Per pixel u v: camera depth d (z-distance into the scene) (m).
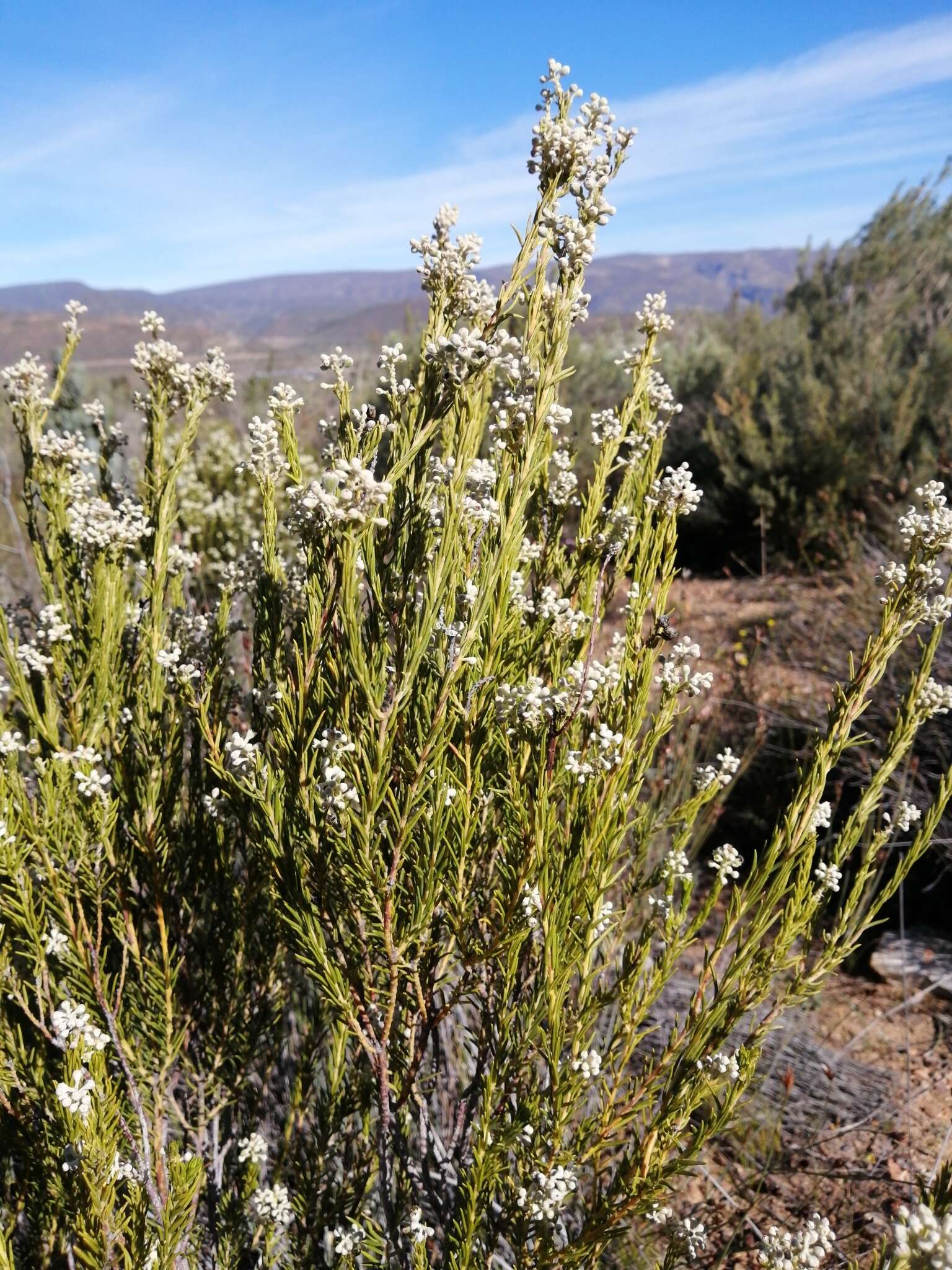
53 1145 1.40
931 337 10.27
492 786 1.49
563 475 1.76
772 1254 1.27
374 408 1.46
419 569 1.42
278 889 1.44
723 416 10.09
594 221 1.30
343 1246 1.60
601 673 1.32
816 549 8.55
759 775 4.72
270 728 1.53
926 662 1.37
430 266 1.40
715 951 1.43
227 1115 2.17
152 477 2.05
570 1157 1.40
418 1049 1.60
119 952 1.85
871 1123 2.79
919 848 1.38
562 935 1.31
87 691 1.83
